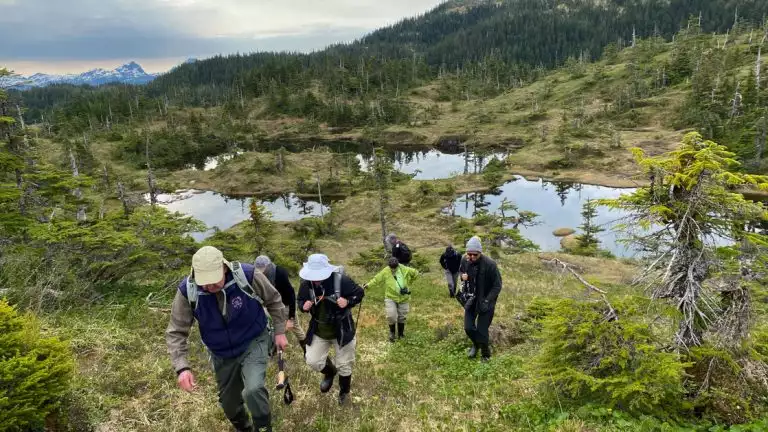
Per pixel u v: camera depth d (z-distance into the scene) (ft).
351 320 19.21
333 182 238.68
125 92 590.96
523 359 25.94
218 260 12.63
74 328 22.72
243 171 255.70
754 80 280.31
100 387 17.70
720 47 415.85
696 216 16.52
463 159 326.65
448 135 383.45
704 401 16.15
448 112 478.59
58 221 32.99
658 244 17.24
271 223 66.69
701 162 15.55
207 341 13.32
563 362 18.66
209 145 393.09
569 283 60.13
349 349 19.16
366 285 31.71
